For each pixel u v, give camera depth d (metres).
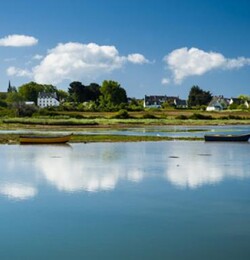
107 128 98.88
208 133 83.38
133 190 27.12
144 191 26.84
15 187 27.88
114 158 42.84
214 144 59.84
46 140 59.44
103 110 158.25
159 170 34.75
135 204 23.67
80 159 41.97
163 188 27.78
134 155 45.50
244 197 25.38
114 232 19.05
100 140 64.69
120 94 198.25
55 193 26.20
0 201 24.16
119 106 171.12
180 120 127.69
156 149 52.22
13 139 64.94
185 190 27.23
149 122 118.38
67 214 21.67
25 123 106.12
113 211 22.23
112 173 33.22
